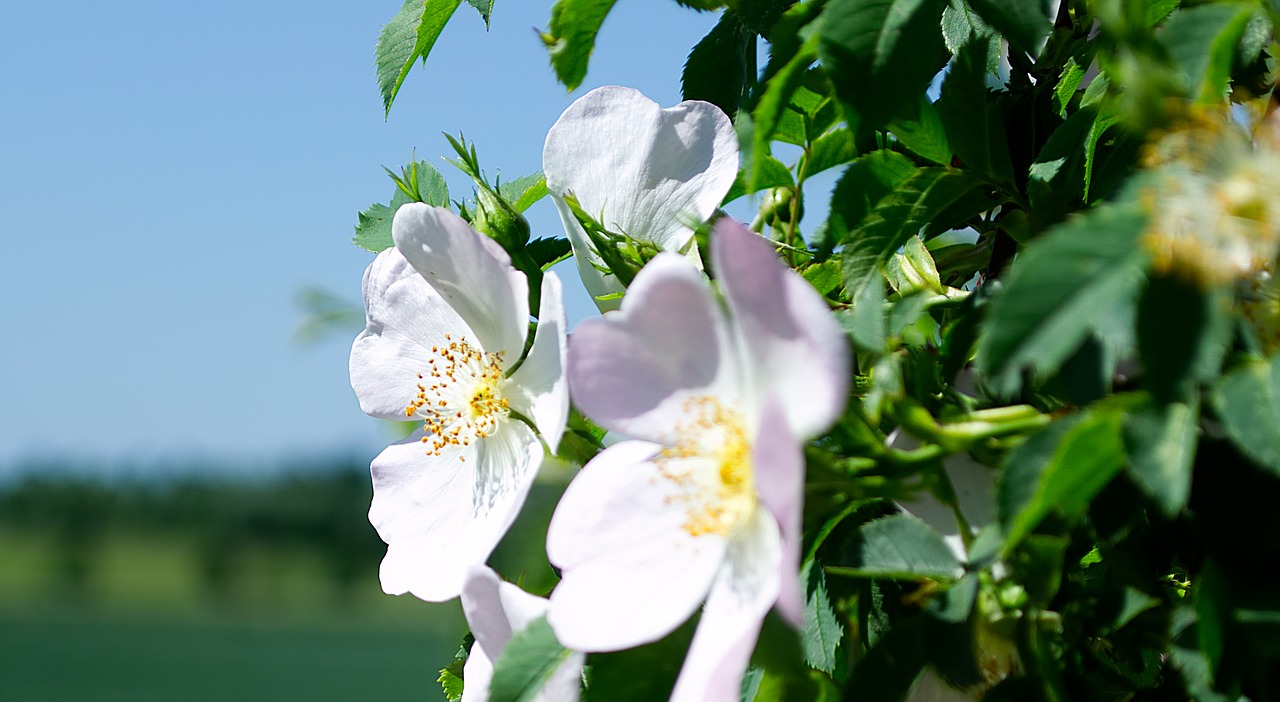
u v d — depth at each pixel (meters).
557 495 0.30
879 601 0.28
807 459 0.24
